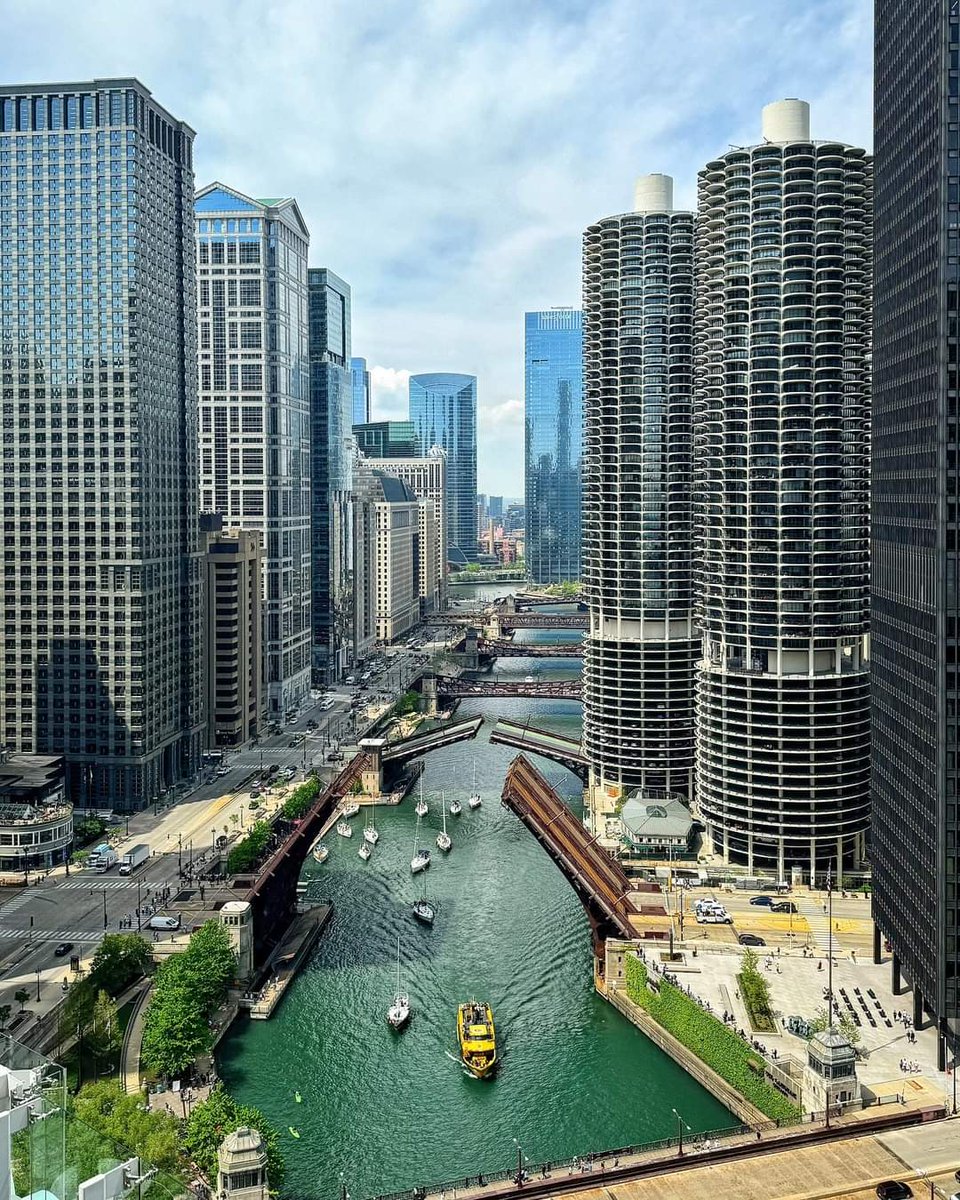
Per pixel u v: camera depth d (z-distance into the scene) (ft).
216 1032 593.83
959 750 496.23
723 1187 422.00
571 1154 495.41
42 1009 584.40
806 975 634.02
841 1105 476.54
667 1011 602.44
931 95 512.63
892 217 585.63
